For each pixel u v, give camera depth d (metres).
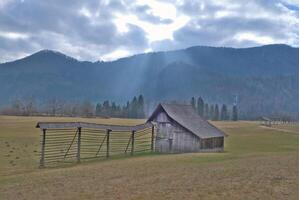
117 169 39.44
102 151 70.88
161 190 26.52
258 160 43.28
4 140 83.69
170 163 43.72
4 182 34.91
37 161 54.62
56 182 32.66
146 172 36.28
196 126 78.81
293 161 41.09
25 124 122.50
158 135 78.50
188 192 25.55
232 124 180.88
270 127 171.25
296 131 151.88
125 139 91.81
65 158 57.91
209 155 56.94
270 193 24.75
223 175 31.91
